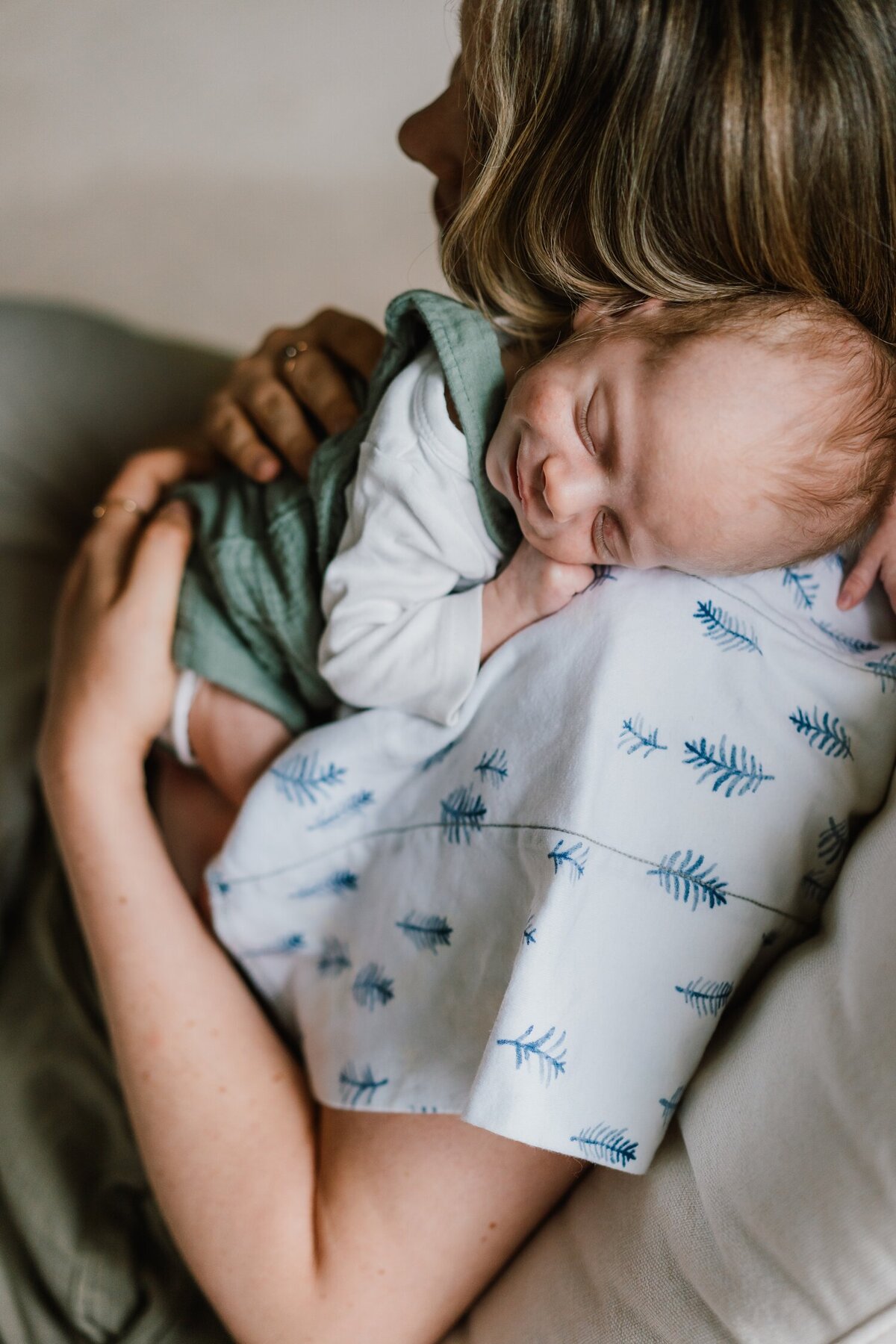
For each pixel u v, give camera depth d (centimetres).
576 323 69
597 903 62
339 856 80
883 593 73
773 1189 58
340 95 204
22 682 116
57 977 102
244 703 90
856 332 64
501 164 68
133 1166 90
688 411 62
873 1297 54
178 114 203
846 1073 57
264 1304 71
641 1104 64
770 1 59
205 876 86
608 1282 64
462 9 72
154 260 182
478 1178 69
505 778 68
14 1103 93
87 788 86
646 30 61
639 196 64
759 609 68
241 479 99
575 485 65
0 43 215
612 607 67
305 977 85
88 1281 83
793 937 70
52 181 194
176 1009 80
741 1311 58
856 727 69
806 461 63
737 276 66
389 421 74
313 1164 77
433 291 75
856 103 60
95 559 99
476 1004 68
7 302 136
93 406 131
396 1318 70
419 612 74
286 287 177
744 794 66
